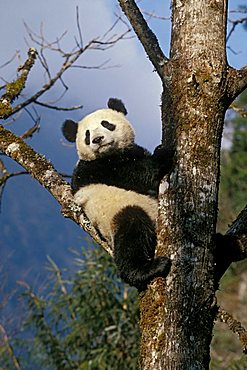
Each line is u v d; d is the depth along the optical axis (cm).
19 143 908
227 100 707
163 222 690
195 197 676
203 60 708
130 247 855
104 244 884
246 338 725
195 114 696
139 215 884
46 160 903
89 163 980
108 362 1655
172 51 734
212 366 1747
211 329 657
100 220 915
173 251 671
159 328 657
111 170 937
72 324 1723
